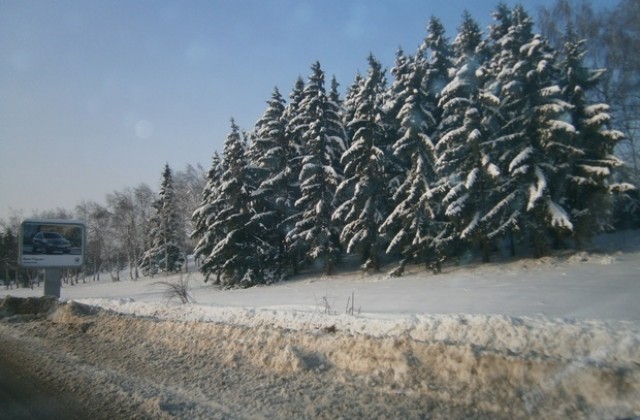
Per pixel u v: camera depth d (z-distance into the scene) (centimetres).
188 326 1129
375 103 2767
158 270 5931
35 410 691
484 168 2269
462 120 2486
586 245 2353
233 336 1004
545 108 2188
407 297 1596
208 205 3575
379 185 2838
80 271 7756
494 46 2680
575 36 2806
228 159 3250
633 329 718
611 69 3100
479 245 2695
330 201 3075
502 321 816
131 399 709
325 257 3095
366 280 2623
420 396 653
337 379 750
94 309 1609
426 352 738
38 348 1177
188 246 7394
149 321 1252
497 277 2006
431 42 2886
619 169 2761
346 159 2825
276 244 3381
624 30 3089
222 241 3134
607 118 2223
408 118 2516
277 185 3306
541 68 2186
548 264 2144
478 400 618
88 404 704
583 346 697
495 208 2280
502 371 654
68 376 871
